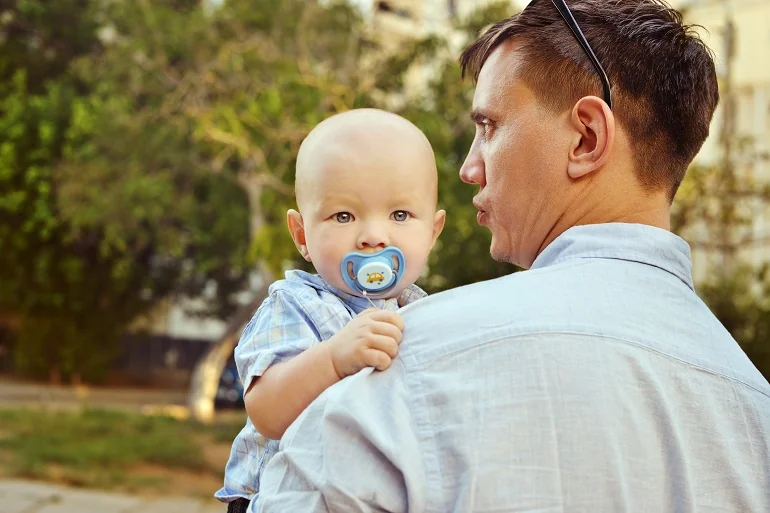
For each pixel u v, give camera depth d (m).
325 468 1.06
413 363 1.11
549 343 1.09
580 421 1.06
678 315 1.18
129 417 12.62
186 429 12.50
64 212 15.14
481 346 1.10
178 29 13.95
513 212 1.37
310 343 1.32
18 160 18.09
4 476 8.62
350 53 14.68
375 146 1.39
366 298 1.46
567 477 1.04
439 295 1.20
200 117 12.98
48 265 20.66
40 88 20.16
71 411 13.44
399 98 14.99
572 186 1.31
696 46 1.32
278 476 1.12
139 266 21.86
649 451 1.08
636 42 1.28
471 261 10.40
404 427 1.06
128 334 25.83
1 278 20.78
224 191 16.70
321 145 1.42
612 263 1.21
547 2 1.34
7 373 23.33
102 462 9.59
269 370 1.29
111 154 15.00
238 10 14.05
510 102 1.35
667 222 1.33
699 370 1.14
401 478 1.04
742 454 1.13
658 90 1.27
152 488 8.73
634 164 1.29
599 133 1.27
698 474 1.10
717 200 12.23
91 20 20.12
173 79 14.60
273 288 1.45
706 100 1.32
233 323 16.08
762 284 12.38
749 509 1.11
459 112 13.35
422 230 1.42
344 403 1.08
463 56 1.48
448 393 1.07
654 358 1.12
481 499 1.02
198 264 20.86
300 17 14.35
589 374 1.08
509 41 1.37
